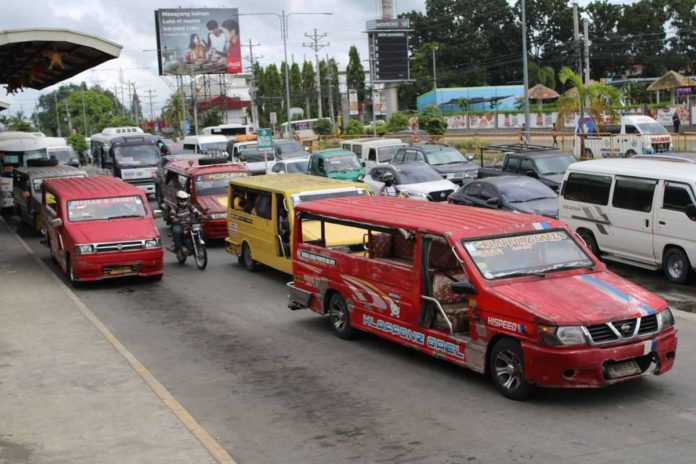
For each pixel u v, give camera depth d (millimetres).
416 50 101250
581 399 8438
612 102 37750
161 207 27234
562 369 7867
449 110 81000
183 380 9953
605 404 8258
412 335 9859
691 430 7438
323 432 7902
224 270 17938
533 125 62875
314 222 13180
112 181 19203
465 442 7406
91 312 14016
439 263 9914
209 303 14586
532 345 8070
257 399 9062
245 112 98375
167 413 8562
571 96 38062
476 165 28109
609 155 33844
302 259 12375
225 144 42281
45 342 11961
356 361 10375
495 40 95250
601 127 39062
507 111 66812
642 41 89812
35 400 9234
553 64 94312
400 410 8406
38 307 14500
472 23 96250
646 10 89625
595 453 6980
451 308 9516
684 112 50938
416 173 24406
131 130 51031
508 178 19391
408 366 10008
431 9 98438
